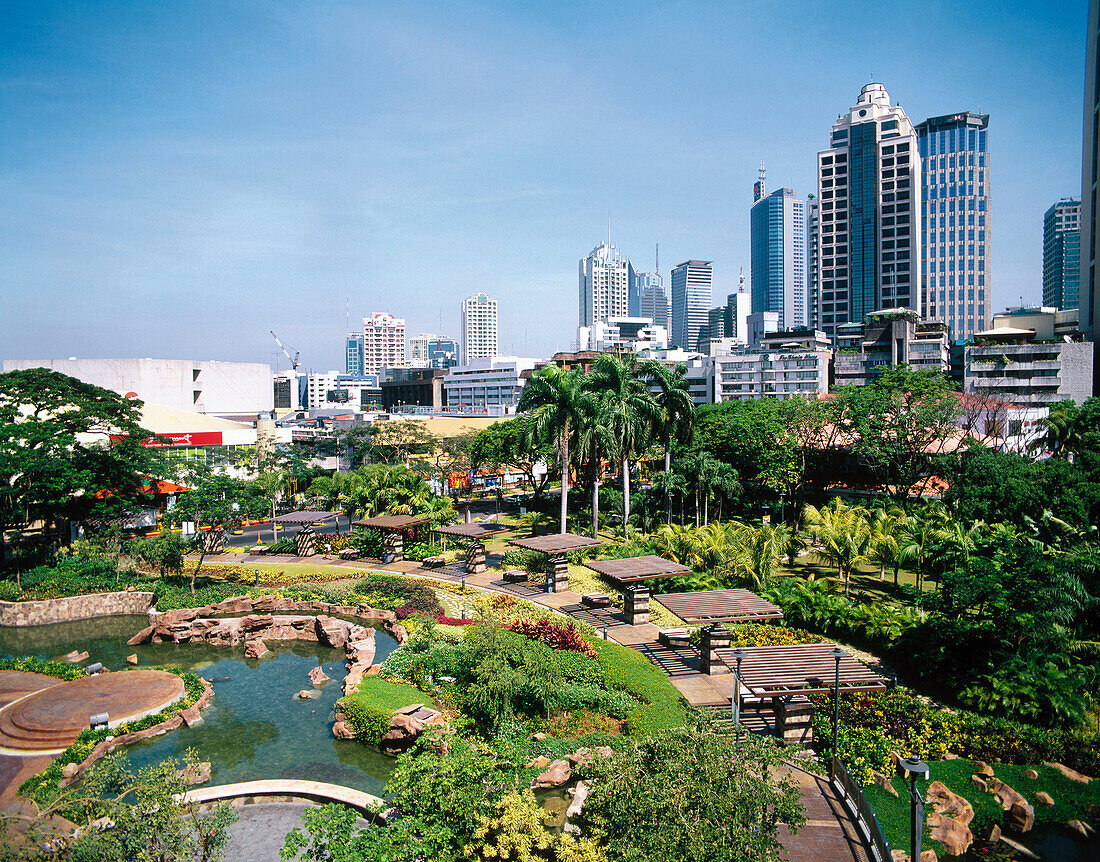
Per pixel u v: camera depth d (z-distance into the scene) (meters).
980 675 30.73
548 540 51.75
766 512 74.31
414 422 119.38
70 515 65.06
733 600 35.69
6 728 31.94
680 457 73.44
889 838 22.12
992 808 23.80
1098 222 125.81
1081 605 31.77
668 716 29.56
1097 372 120.88
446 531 58.66
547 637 38.69
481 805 21.12
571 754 27.70
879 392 70.00
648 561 44.72
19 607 48.75
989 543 41.84
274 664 42.34
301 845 19.62
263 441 98.69
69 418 59.81
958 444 70.12
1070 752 26.48
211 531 67.38
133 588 53.44
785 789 18.86
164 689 36.06
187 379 124.94
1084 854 21.88
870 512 60.06
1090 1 131.88
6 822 19.72
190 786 27.23
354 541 66.25
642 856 16.69
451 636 40.44
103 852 18.14
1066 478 49.16
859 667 28.14
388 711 31.06
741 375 153.88
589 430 60.12
